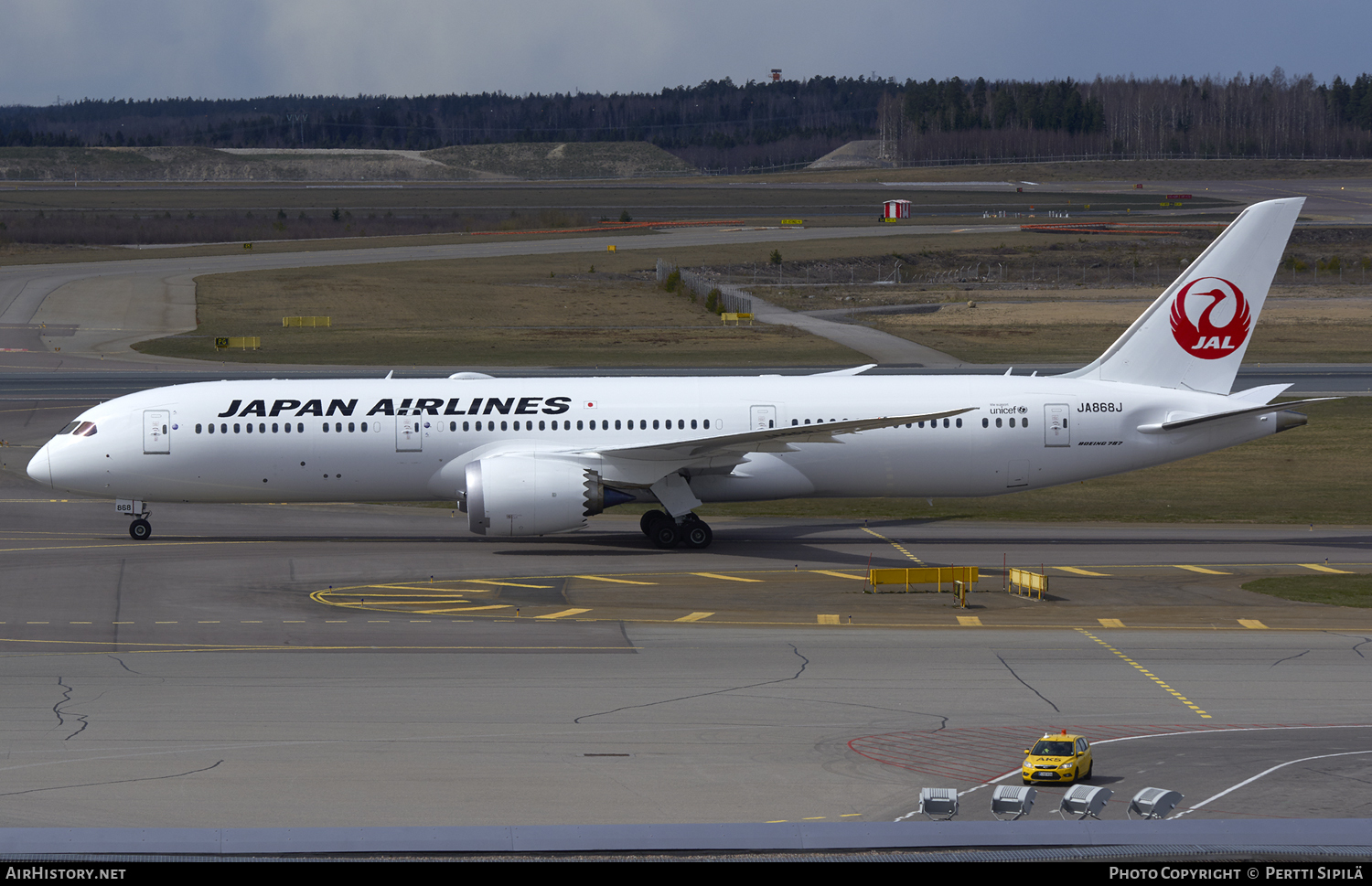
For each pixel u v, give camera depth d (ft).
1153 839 59.41
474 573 184.65
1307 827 59.82
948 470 212.23
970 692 119.44
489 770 94.17
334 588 173.06
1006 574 178.50
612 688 120.78
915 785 91.61
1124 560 199.62
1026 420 211.82
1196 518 243.19
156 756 97.30
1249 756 98.53
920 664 131.13
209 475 207.92
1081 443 212.64
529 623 152.05
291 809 84.84
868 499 262.47
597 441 208.13
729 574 185.57
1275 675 126.52
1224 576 185.16
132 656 134.41
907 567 189.47
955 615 157.69
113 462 205.26
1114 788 90.74
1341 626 151.43
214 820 82.64
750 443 200.95
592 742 102.12
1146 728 107.04
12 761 95.91
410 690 119.34
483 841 59.41
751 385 214.69
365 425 208.13
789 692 119.14
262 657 133.59
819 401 211.61
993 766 96.12
